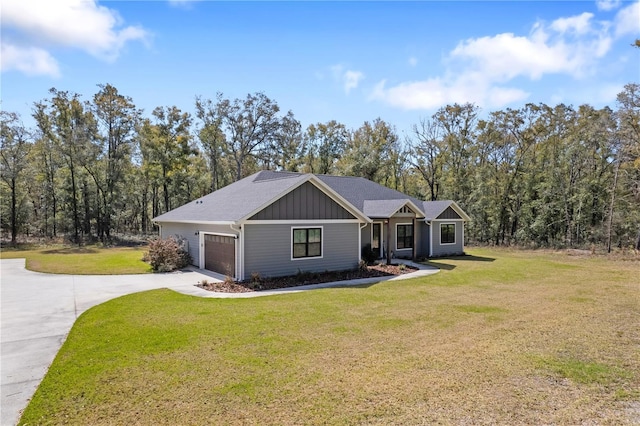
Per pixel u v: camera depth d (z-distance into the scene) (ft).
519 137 107.65
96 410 15.29
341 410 15.15
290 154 158.92
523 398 16.24
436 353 21.59
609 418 14.71
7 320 29.78
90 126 110.11
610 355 21.35
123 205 122.11
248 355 21.26
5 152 100.07
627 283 46.01
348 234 55.06
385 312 31.22
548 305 33.99
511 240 107.14
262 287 42.32
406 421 14.33
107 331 26.03
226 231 49.80
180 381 17.89
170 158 125.70
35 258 74.84
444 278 49.55
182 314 30.55
